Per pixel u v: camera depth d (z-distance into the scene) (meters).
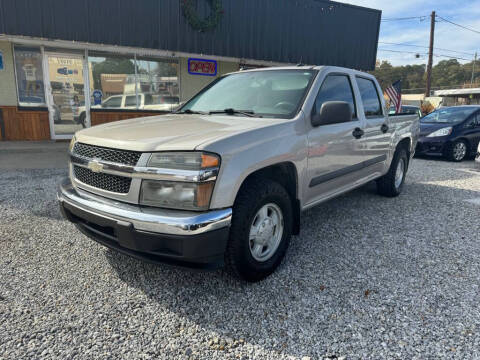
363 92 4.26
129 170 2.40
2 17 8.34
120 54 10.78
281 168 2.95
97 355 2.01
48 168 6.99
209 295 2.63
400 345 2.10
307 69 3.60
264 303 2.53
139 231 2.30
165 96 11.74
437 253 3.38
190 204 2.28
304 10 12.09
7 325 2.25
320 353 2.05
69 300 2.54
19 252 3.27
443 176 7.12
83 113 10.74
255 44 11.48
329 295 2.64
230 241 2.51
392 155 4.93
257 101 3.42
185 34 10.38
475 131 9.53
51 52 9.98
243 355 2.03
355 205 4.91
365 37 13.62
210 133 2.52
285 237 2.98
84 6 9.02
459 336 2.18
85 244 3.46
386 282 2.83
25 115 10.01
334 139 3.46
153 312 2.42
